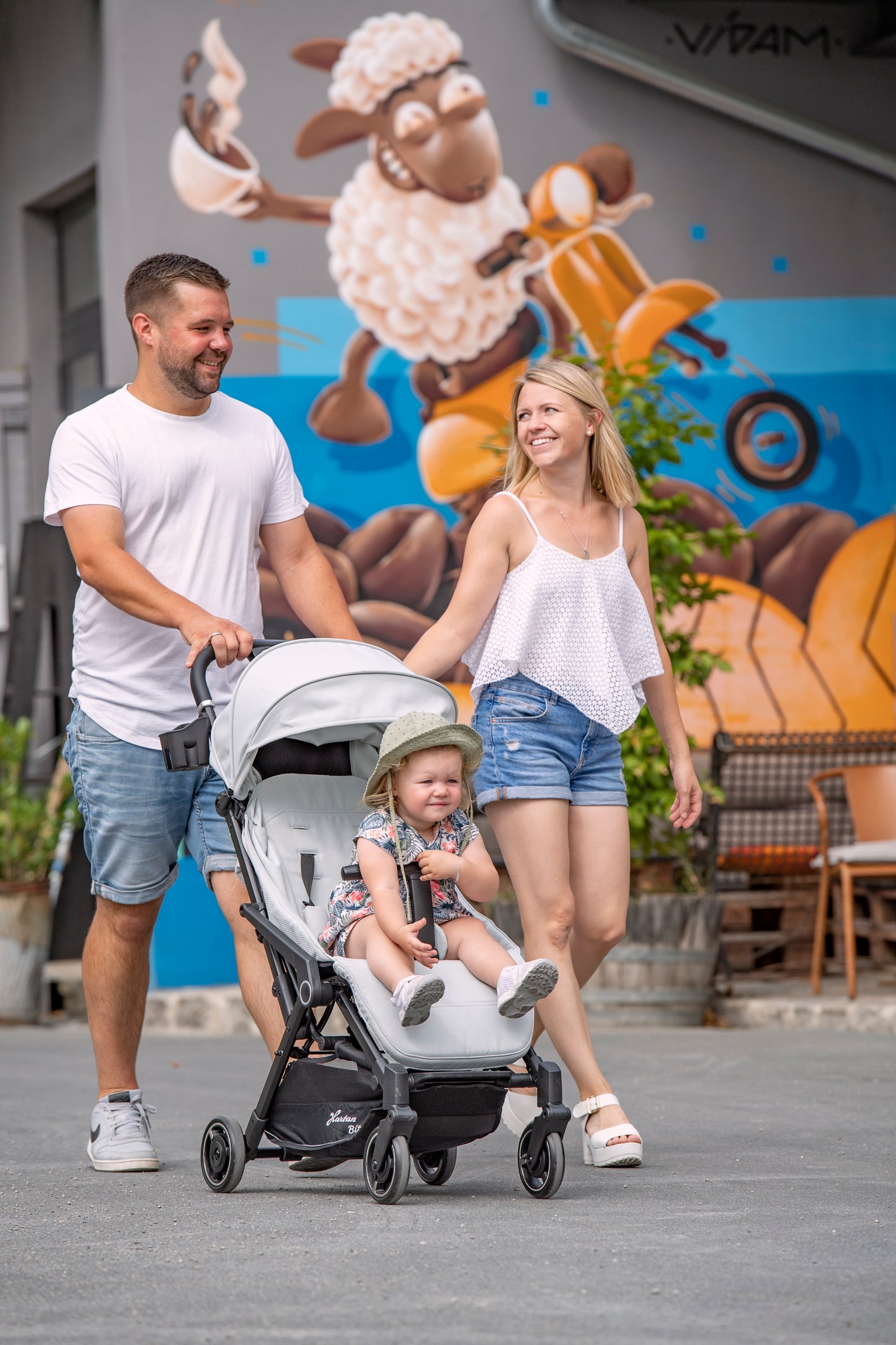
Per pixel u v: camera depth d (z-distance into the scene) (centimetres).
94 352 2267
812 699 2075
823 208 2114
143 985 905
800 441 2095
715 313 2088
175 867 910
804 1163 859
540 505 898
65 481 877
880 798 1745
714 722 2055
